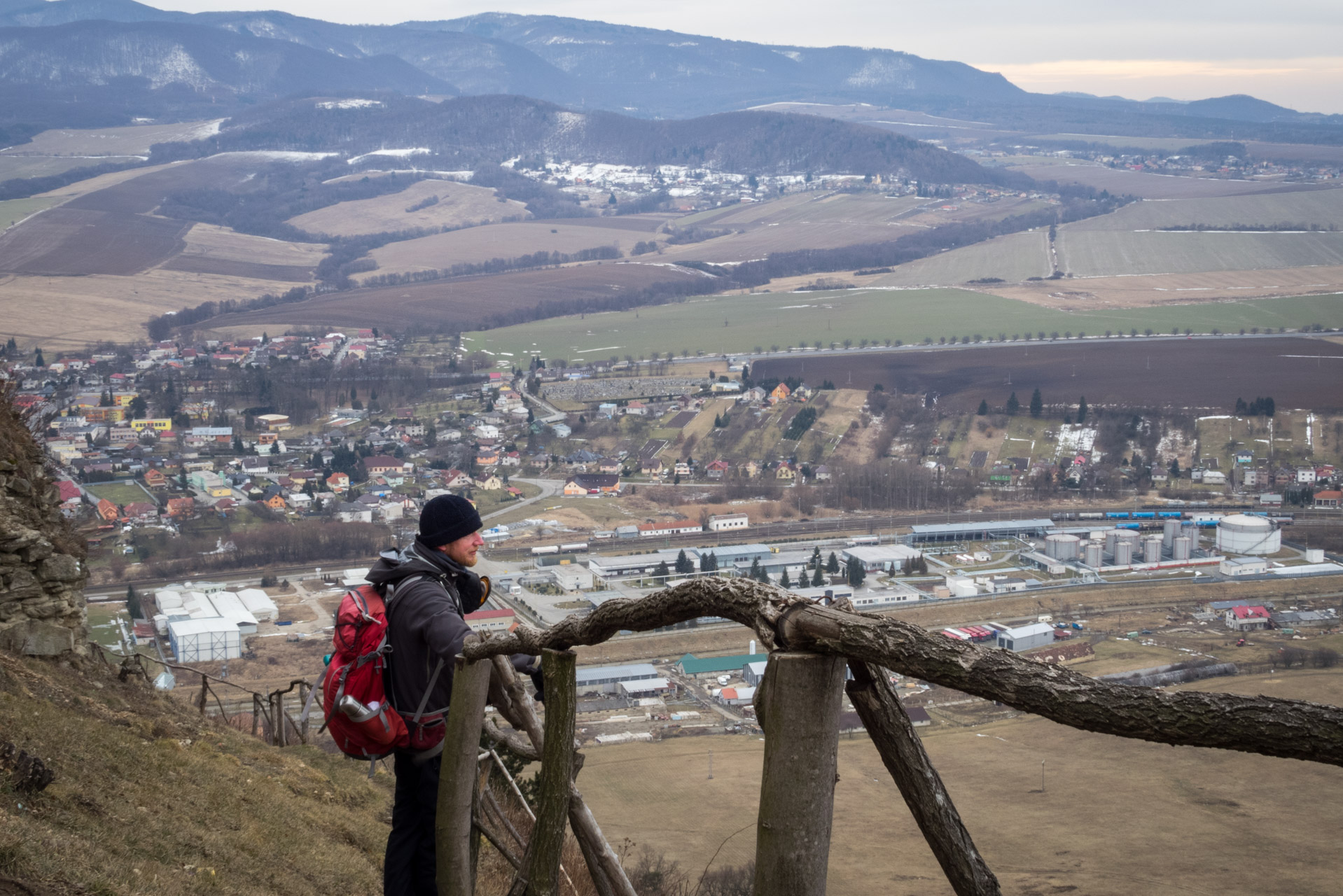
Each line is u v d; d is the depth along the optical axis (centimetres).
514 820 803
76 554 1218
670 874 1864
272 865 702
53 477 1254
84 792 661
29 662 1090
